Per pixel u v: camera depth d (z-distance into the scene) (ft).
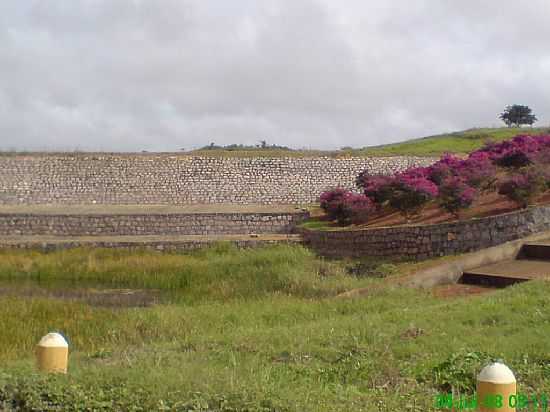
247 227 103.30
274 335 33.42
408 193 79.20
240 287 61.46
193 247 90.02
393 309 41.91
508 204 70.90
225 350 30.91
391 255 71.61
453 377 24.41
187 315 44.70
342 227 91.35
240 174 122.31
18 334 39.52
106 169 120.16
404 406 21.79
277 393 21.52
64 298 62.28
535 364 25.72
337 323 36.01
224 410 20.18
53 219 100.63
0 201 115.55
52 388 21.54
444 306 38.93
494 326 32.48
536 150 79.61
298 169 123.24
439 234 66.23
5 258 83.35
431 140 147.74
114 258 83.82
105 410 20.36
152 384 21.83
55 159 119.75
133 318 43.70
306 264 69.72
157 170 121.19
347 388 23.98
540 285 41.11
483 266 55.57
